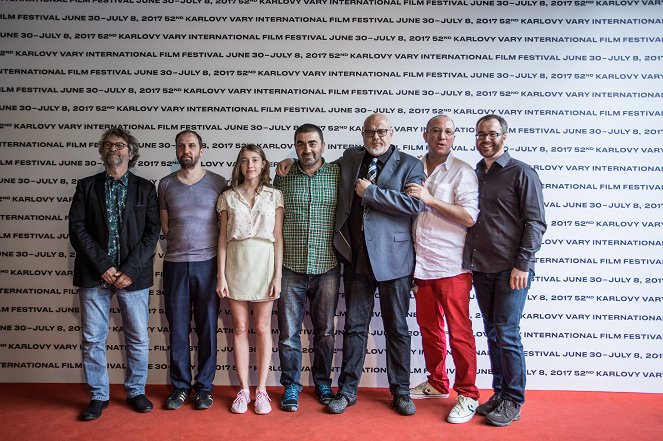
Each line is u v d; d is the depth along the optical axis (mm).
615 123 3299
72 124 3354
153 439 2441
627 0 3305
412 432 2547
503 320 2662
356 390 2871
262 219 2756
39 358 3340
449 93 3340
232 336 3287
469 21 3340
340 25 3352
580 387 3283
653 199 3271
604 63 3311
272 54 3357
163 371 3301
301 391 3137
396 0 3348
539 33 3330
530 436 2516
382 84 3348
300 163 2879
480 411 2787
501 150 2717
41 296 3340
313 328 3178
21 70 3357
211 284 2908
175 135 3350
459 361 2758
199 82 3361
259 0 3359
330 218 2828
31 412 2791
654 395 3193
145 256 2773
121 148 2783
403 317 2789
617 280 3285
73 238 2721
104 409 2812
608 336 3281
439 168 2848
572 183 3305
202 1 3363
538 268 3311
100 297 2771
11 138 3354
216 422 2643
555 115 3318
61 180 3350
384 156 2814
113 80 3359
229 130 3354
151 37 3363
